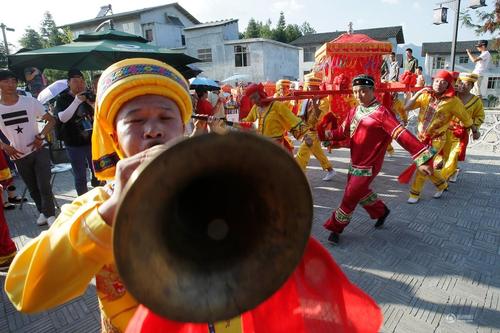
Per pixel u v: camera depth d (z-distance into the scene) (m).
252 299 0.77
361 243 4.02
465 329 2.60
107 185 1.13
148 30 33.50
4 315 2.97
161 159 0.64
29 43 54.25
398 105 7.26
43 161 4.61
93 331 2.75
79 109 4.73
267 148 0.69
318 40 39.59
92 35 5.76
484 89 37.22
